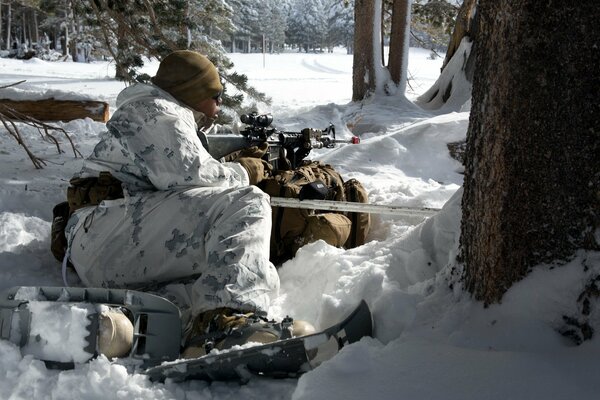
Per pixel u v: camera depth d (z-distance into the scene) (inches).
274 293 96.3
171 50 301.1
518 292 77.0
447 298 86.2
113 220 106.0
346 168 250.7
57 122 320.2
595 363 67.3
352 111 435.8
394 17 482.6
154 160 103.9
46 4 333.1
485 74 81.3
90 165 113.0
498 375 67.4
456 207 104.0
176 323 86.0
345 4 743.7
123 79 300.0
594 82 72.6
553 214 75.4
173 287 103.3
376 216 158.4
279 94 737.6
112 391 74.0
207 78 117.2
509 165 77.1
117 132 106.5
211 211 101.7
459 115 285.1
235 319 87.2
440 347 74.5
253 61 2615.7
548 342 73.0
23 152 245.6
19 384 74.7
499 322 77.0
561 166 74.7
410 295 87.5
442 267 102.1
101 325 80.7
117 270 105.2
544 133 75.2
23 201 169.6
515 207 77.2
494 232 78.8
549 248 76.0
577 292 73.0
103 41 313.9
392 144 260.5
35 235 145.5
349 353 73.1
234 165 115.4
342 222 137.4
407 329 82.6
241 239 94.9
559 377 65.9
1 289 116.1
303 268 122.0
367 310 83.1
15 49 2054.6
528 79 75.3
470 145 85.1
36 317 81.4
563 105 74.0
